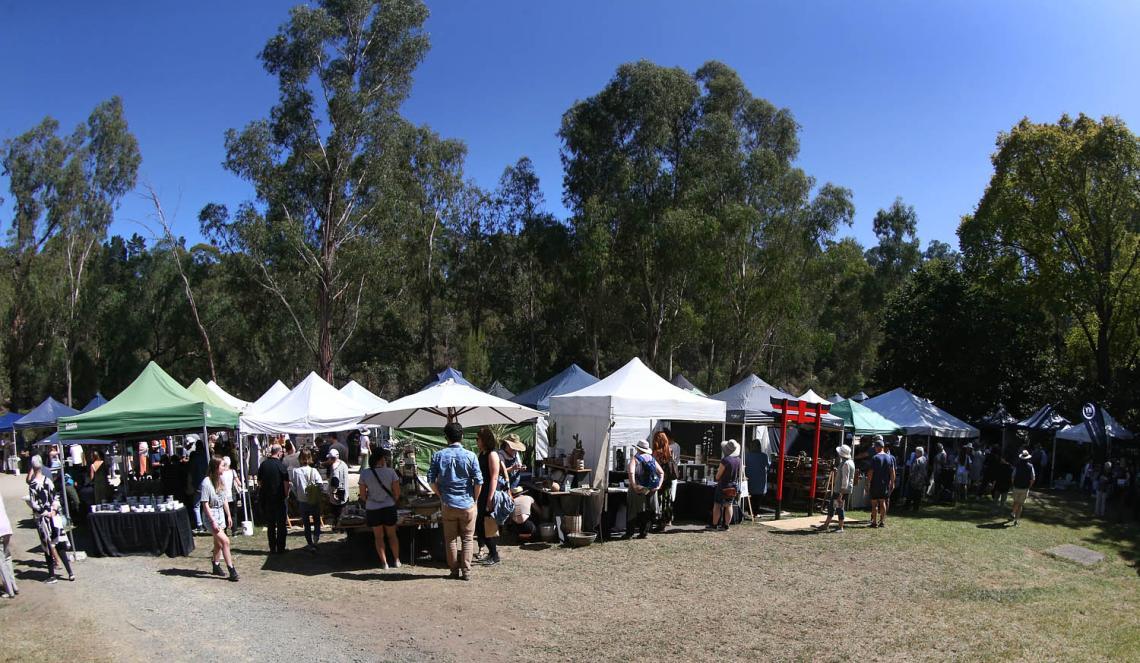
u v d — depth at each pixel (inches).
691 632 269.4
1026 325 1127.6
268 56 1259.2
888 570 393.1
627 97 1366.9
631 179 1330.0
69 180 1555.1
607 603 304.0
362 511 386.6
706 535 471.5
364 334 1768.0
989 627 293.6
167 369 1707.7
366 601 293.7
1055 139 979.9
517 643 249.3
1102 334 1043.9
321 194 1300.4
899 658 250.4
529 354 1700.3
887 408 803.4
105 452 792.9
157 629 256.2
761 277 1333.7
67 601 295.0
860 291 2043.6
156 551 393.1
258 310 1456.7
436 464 333.4
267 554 394.6
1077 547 506.9
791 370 1925.4
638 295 1465.3
